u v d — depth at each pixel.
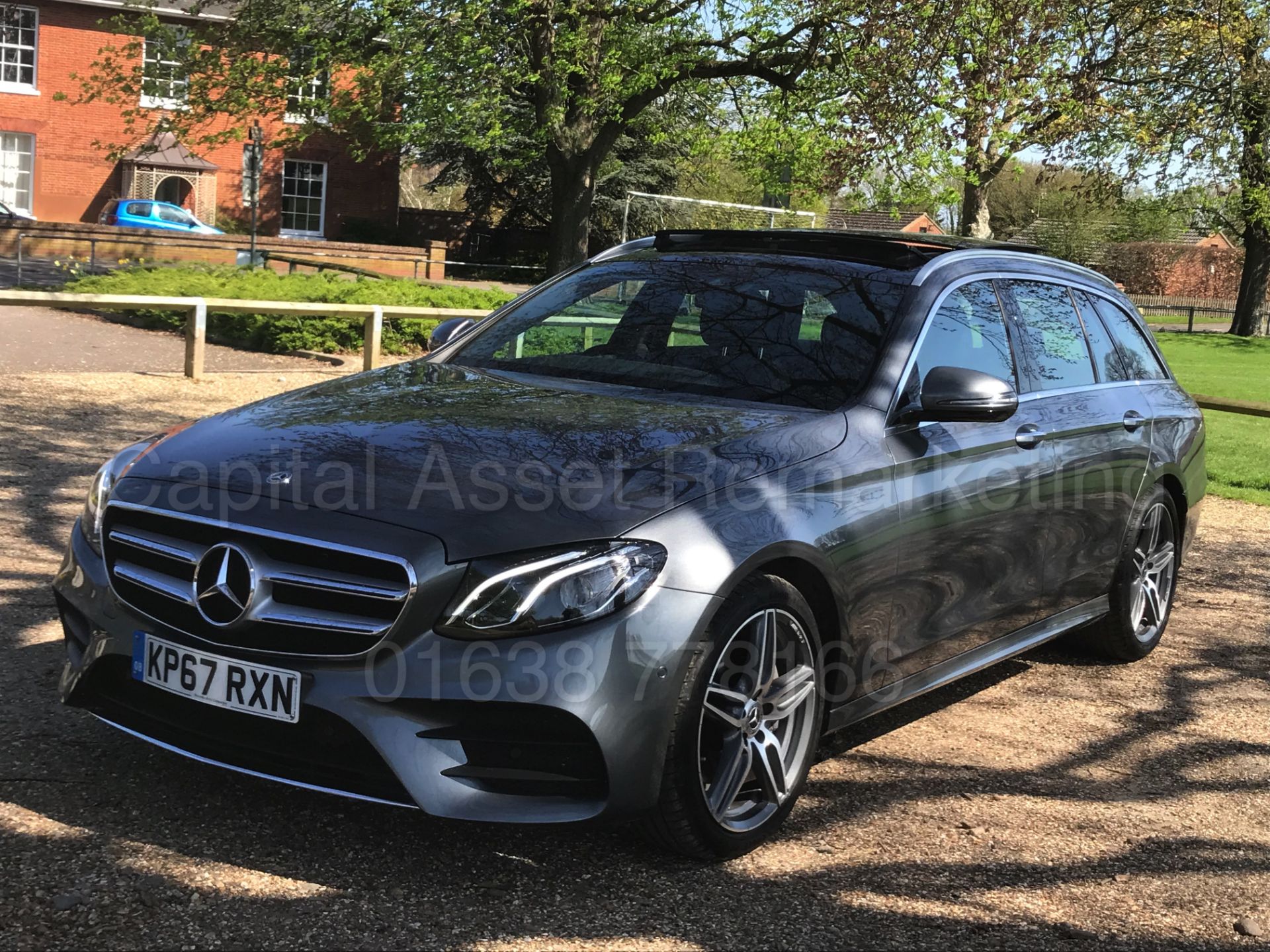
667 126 23.72
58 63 34.72
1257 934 2.98
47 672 3.99
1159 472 5.14
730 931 2.77
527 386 3.73
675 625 2.81
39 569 5.16
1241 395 20.80
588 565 2.75
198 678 2.85
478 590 2.70
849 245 4.28
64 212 35.31
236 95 22.19
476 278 38.56
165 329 15.06
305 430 3.25
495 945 2.62
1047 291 4.78
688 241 4.56
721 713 3.01
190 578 2.90
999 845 3.38
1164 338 39.19
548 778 2.77
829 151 18.39
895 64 17.16
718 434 3.28
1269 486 10.93
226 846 2.94
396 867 2.92
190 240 28.86
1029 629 4.49
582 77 21.38
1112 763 4.11
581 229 24.09
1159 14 18.83
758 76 21.11
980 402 3.55
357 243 34.53
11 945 2.44
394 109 22.45
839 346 3.80
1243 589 6.88
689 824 2.94
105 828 2.97
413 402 3.50
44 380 10.27
